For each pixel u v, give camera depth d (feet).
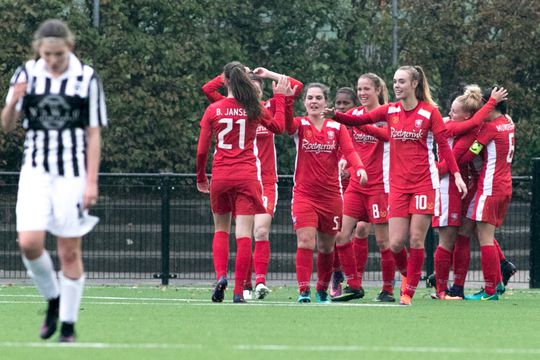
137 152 250.98
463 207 164.04
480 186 161.27
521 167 273.54
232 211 149.48
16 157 256.11
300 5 264.31
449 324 122.42
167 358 90.43
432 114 143.84
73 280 95.81
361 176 147.33
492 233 163.94
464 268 165.48
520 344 104.63
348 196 158.61
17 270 210.79
